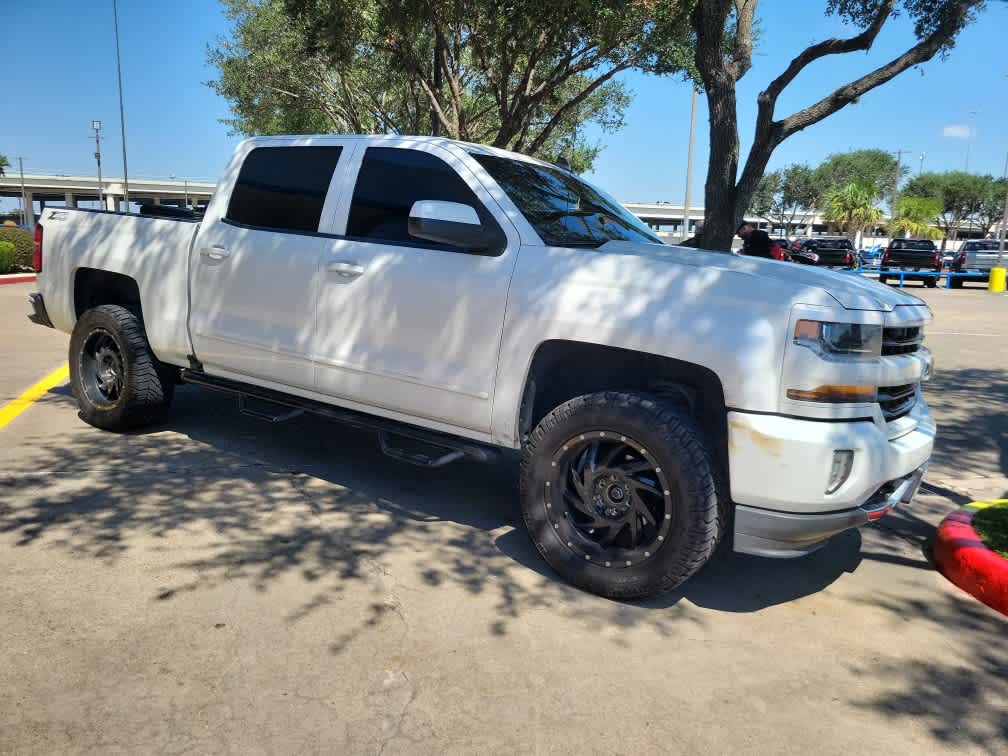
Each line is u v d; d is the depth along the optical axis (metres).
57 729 2.32
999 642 3.24
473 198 3.82
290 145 4.56
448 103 18.25
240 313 4.54
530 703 2.61
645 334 3.21
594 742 2.43
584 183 4.76
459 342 3.70
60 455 4.85
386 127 23.80
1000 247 29.97
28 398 6.32
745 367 3.03
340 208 4.24
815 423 3.01
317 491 4.50
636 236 4.26
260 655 2.78
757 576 3.79
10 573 3.27
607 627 3.17
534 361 3.57
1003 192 74.94
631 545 3.38
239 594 3.22
